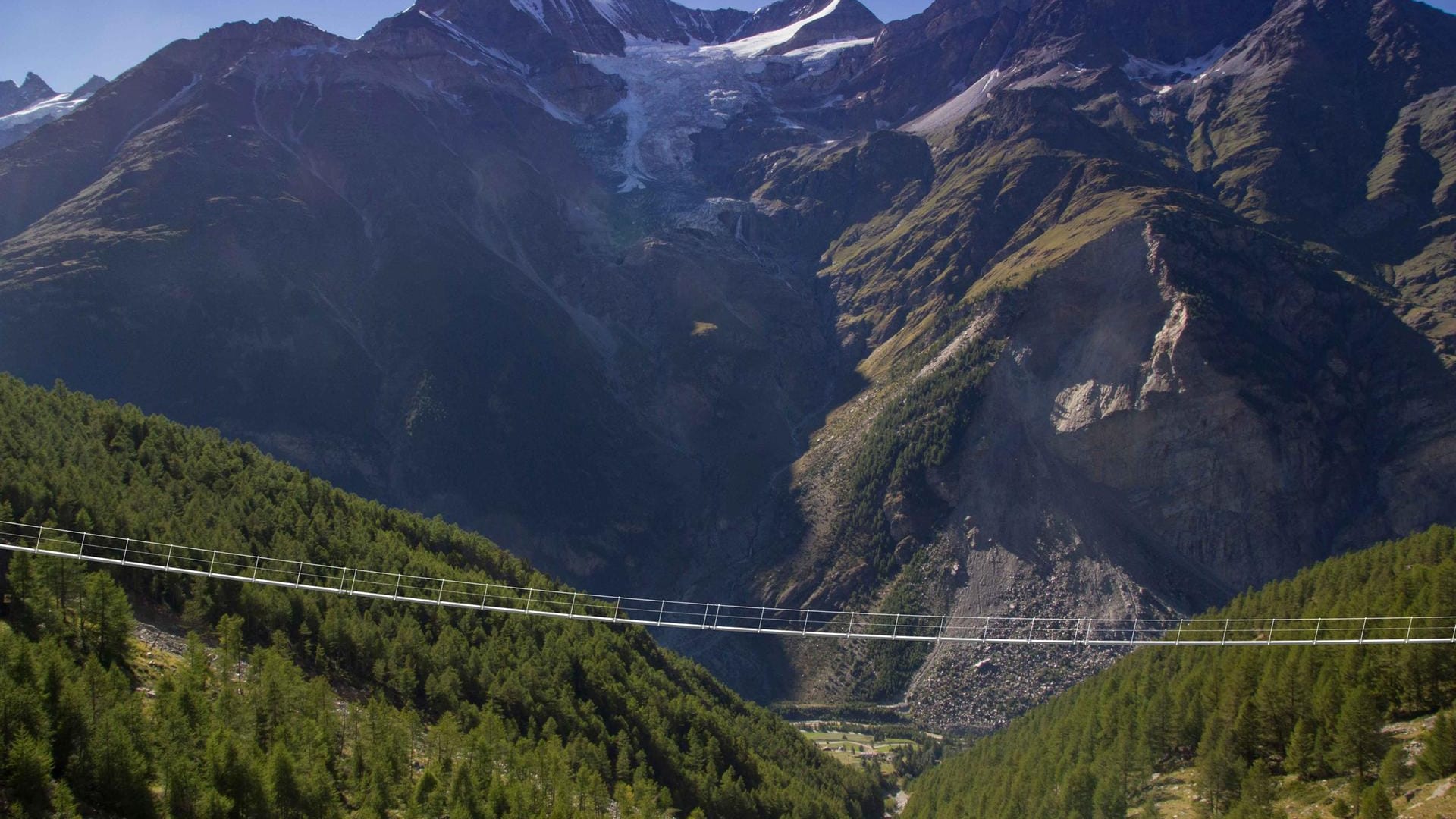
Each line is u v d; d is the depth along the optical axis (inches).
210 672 3882.9
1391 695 4453.7
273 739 3671.3
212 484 5777.6
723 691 7062.0
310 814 3368.6
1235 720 4734.3
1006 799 5369.1
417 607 5206.7
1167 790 4842.5
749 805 5098.4
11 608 3722.9
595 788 4298.7
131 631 3939.5
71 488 4778.5
